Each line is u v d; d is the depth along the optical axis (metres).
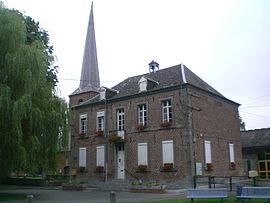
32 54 18.14
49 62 20.34
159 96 27.55
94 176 31.16
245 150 36.91
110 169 29.92
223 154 28.64
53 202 15.90
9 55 17.50
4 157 17.02
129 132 29.03
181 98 26.20
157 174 26.56
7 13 18.45
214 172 27.03
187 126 25.45
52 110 19.28
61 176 33.38
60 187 27.17
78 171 32.59
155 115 27.53
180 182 25.06
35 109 17.83
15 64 17.39
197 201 14.41
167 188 23.34
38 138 18.06
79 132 33.31
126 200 16.31
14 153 16.77
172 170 25.70
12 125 16.44
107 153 30.44
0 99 16.27
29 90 17.75
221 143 28.66
